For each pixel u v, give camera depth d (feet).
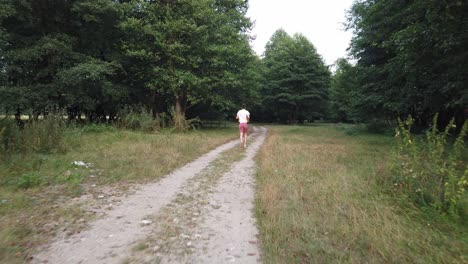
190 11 70.49
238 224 13.97
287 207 15.62
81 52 65.21
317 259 10.42
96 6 56.90
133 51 65.36
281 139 53.31
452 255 10.66
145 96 80.02
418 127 66.90
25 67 56.90
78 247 11.37
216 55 74.18
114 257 10.67
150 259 10.56
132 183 21.01
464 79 33.17
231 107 92.63
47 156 26.99
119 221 14.12
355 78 71.15
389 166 20.03
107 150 32.19
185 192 19.25
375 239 11.55
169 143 38.14
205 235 12.71
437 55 31.50
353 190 18.37
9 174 20.90
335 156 31.76
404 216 14.21
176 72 66.90
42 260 10.31
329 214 14.49
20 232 12.39
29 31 59.62
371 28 54.85
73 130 38.40
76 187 19.31
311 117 168.76
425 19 29.37
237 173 25.14
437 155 16.53
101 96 66.08
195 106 104.17
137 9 69.21
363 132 74.08
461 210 14.35
